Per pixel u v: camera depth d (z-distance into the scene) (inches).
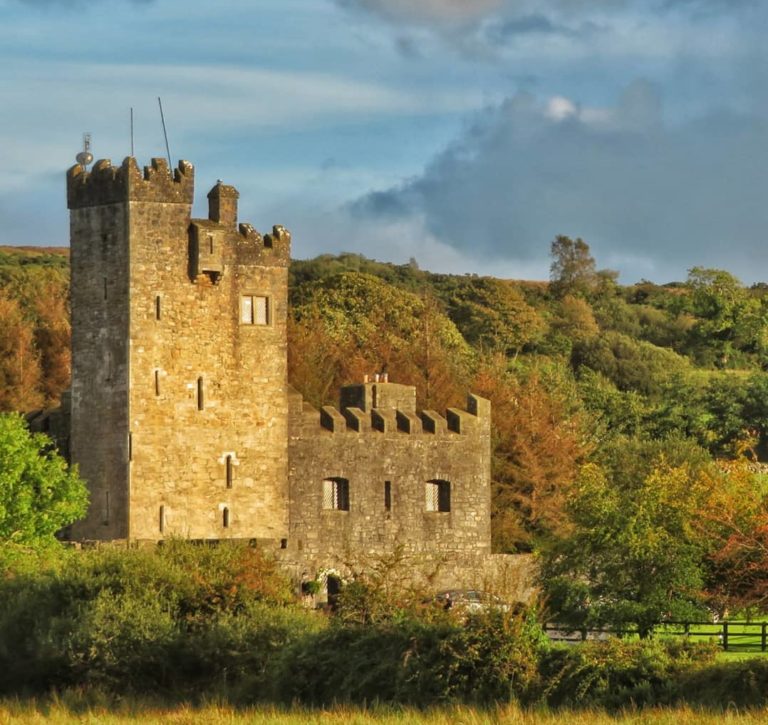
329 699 4675.2
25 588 5472.4
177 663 5054.1
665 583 6254.9
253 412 7534.5
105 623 5078.7
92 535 7352.4
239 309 7519.7
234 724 4170.8
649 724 4033.0
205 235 7372.1
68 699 4781.0
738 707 4296.3
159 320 7303.2
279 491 7578.7
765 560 6038.4
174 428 7327.8
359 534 7755.9
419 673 4596.5
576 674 4549.7
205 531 7391.7
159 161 7322.8
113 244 7317.9
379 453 7839.6
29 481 6461.6
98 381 7357.3
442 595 6983.3
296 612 5216.5
